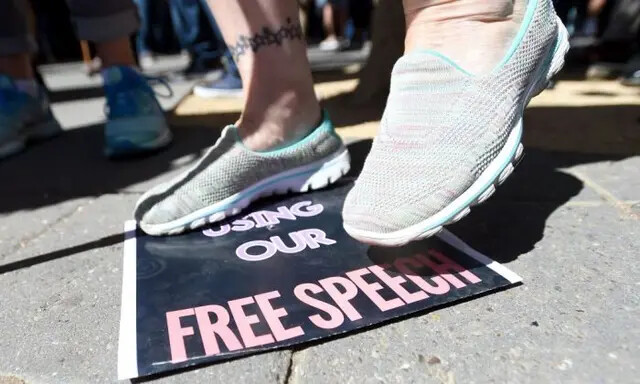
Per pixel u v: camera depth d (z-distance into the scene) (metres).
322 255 0.78
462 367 0.54
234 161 0.92
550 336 0.58
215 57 3.23
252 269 0.76
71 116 2.13
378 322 0.61
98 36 1.36
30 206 1.13
